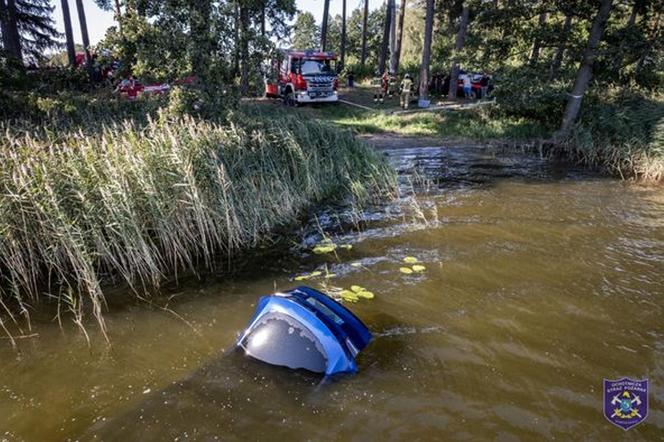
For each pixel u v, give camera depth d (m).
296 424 3.44
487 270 6.32
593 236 7.63
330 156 10.29
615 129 13.39
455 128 16.98
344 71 29.50
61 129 9.18
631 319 5.17
